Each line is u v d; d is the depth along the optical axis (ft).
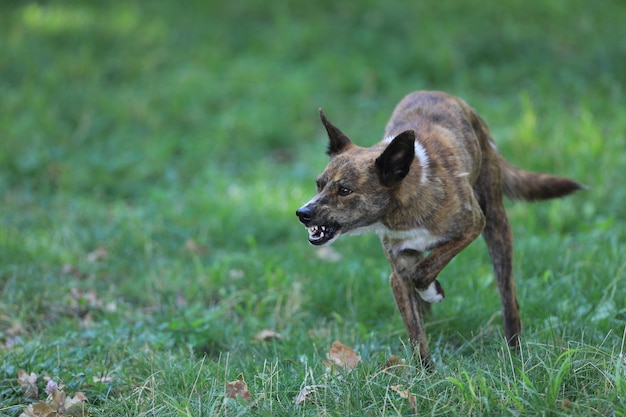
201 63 70.03
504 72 65.57
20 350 30.35
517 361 26.04
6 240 42.01
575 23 71.51
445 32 71.26
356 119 61.77
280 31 74.64
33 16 76.74
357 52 70.44
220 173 55.26
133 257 42.73
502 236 31.68
